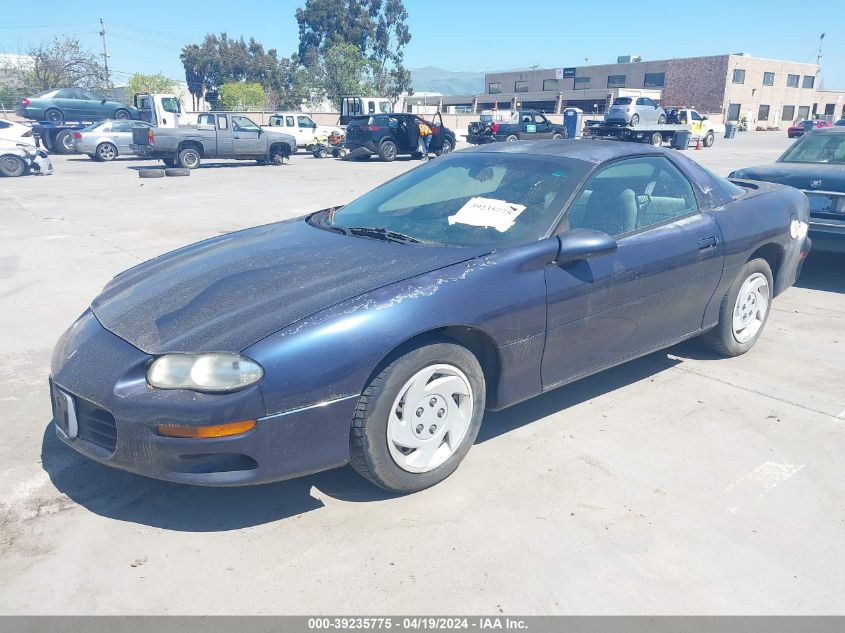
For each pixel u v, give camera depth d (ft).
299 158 84.89
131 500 9.59
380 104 108.58
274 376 8.25
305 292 9.26
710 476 10.22
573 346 11.05
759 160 73.20
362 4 231.91
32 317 18.08
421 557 8.38
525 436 11.43
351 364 8.61
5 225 31.99
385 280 9.36
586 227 11.23
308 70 188.34
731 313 14.15
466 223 11.23
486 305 9.66
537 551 8.49
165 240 28.30
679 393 13.12
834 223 19.42
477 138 99.66
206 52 241.96
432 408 9.56
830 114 241.96
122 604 7.60
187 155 66.39
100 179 54.85
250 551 8.49
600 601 7.66
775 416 12.18
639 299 11.77
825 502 9.59
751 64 201.67
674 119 103.40
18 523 9.04
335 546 8.58
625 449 11.00
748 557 8.42
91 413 8.90
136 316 9.64
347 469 10.47
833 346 15.79
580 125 100.12
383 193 13.42
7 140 56.44
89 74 153.28
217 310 9.19
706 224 12.99
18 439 11.35
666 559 8.36
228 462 8.48
